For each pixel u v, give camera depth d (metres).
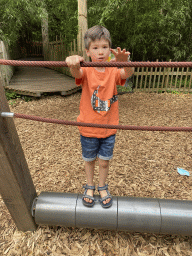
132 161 2.96
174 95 6.66
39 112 5.06
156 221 1.60
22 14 6.97
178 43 7.58
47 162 2.97
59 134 3.88
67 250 1.72
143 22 6.71
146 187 2.42
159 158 3.04
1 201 2.28
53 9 9.50
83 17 6.39
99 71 1.42
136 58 8.02
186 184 2.46
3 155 1.37
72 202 1.70
